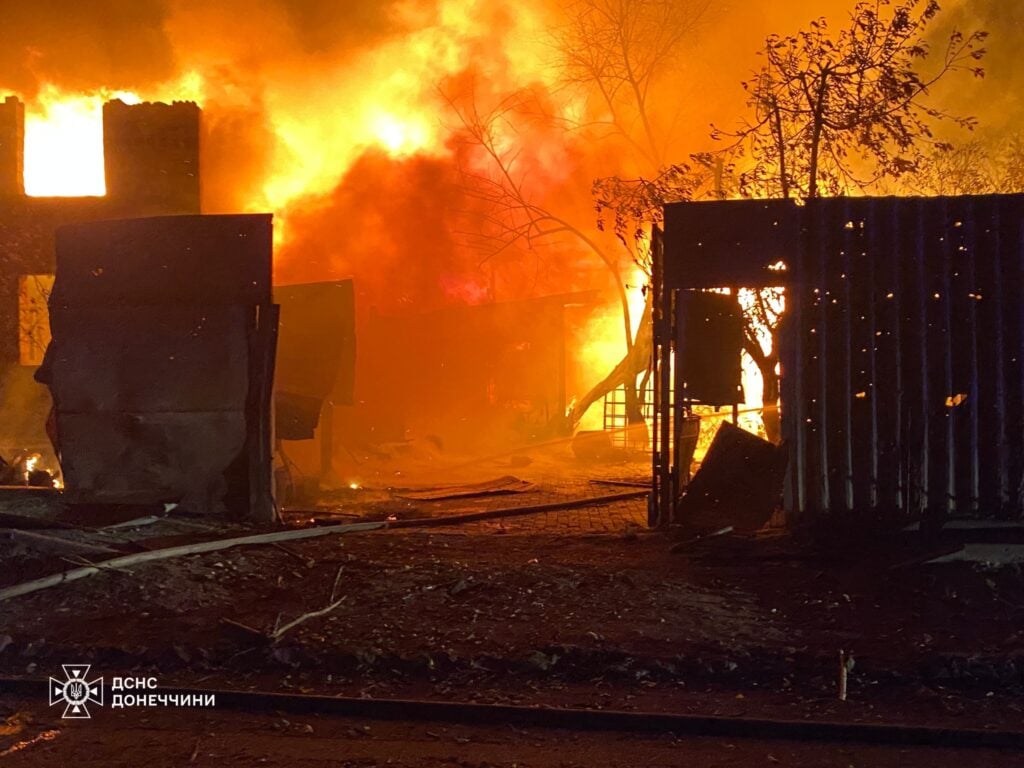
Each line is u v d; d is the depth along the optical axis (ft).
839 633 20.58
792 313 27.55
